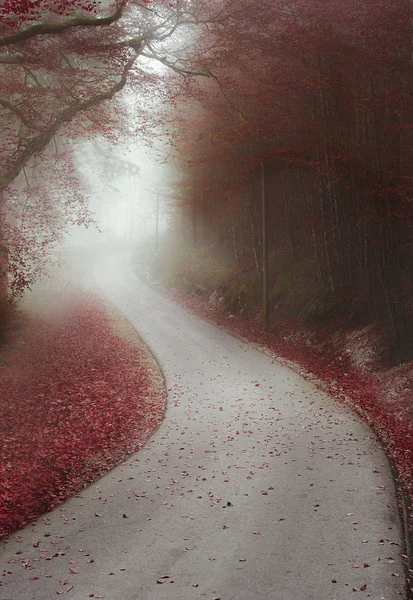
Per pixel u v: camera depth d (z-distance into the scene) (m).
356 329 21.41
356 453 11.52
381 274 18.52
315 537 7.70
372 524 8.09
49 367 18.77
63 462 11.19
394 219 18.94
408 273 19.69
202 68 16.44
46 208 20.25
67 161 20.28
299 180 28.00
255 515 8.55
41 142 14.12
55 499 9.46
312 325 24.05
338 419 14.18
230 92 19.47
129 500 9.30
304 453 11.62
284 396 16.72
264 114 23.56
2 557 7.25
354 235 23.14
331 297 24.02
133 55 15.05
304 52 19.30
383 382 16.91
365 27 17.41
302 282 27.62
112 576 6.69
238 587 6.39
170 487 9.88
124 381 18.12
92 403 15.50
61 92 16.45
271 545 7.49
